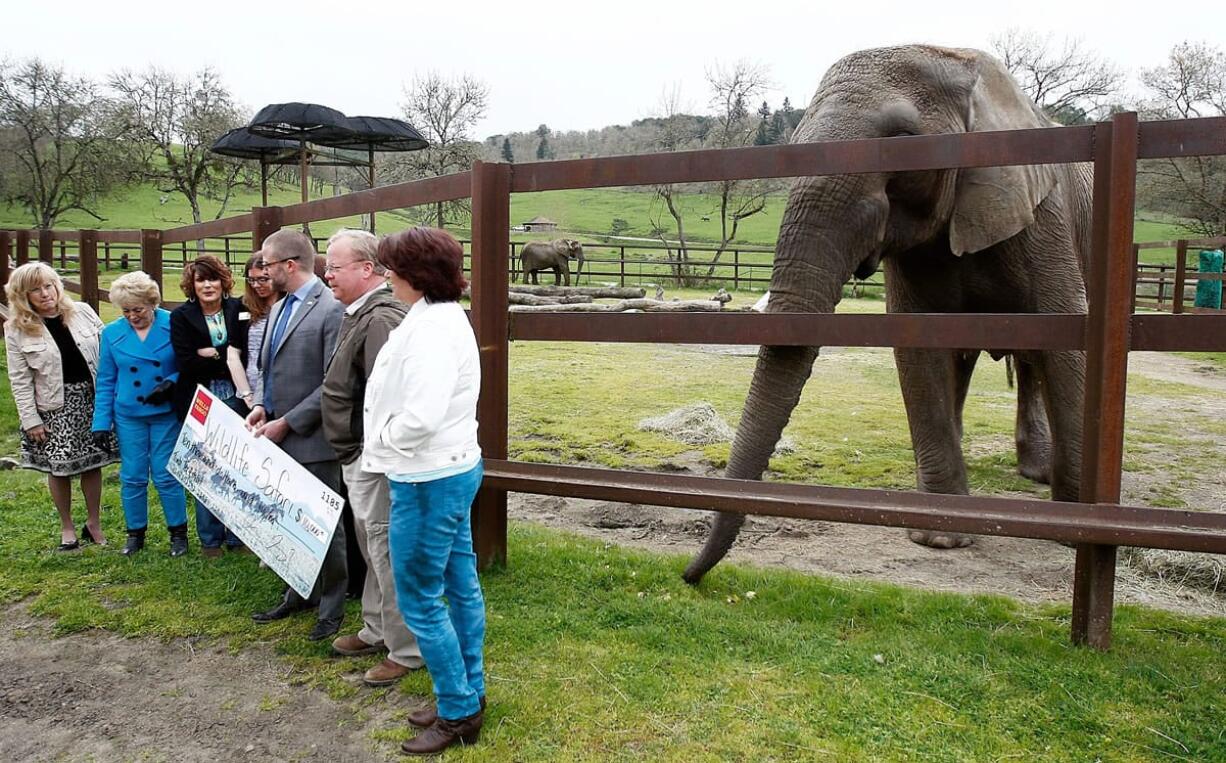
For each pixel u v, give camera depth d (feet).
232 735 10.37
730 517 14.01
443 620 9.62
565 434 28.76
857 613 13.56
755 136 152.05
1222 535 10.64
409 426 8.89
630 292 77.56
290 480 12.50
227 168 144.97
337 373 11.25
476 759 9.54
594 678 11.21
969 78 16.26
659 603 13.62
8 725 10.67
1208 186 101.50
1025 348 11.62
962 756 9.42
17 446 24.97
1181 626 12.90
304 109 66.74
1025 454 24.76
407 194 15.79
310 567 12.14
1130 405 37.04
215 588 14.78
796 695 10.73
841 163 12.09
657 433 28.78
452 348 9.23
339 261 11.26
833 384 41.37
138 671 12.03
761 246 150.51
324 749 10.02
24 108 133.80
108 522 18.45
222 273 16.17
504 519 15.16
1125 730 9.82
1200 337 10.91
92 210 163.12
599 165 13.58
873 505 12.14
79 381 16.58
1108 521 11.20
